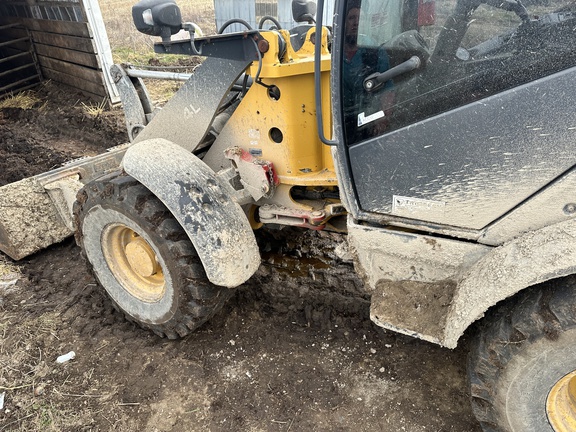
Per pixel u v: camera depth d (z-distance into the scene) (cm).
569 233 158
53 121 657
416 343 268
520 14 151
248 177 250
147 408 242
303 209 253
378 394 241
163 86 720
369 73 180
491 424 191
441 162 177
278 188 255
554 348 162
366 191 199
